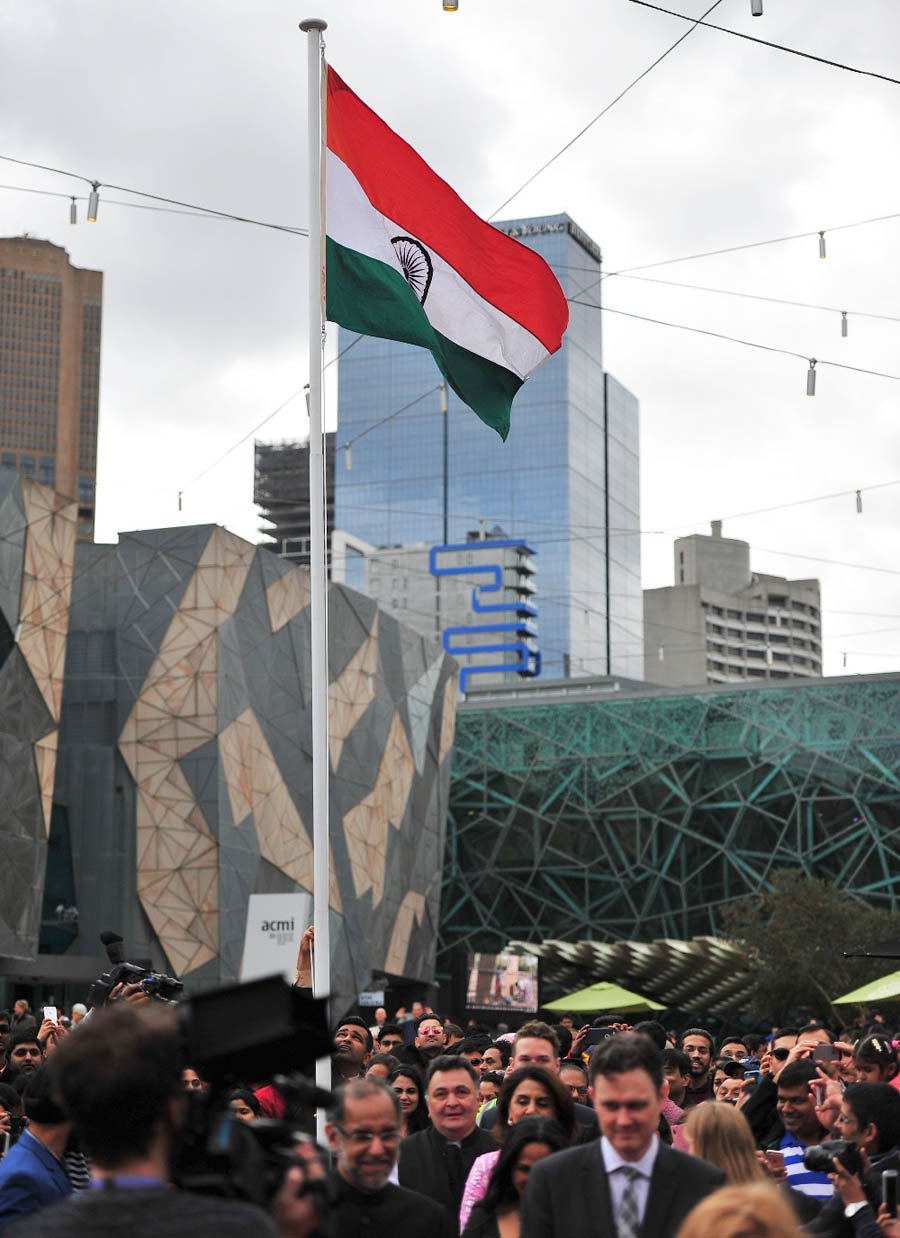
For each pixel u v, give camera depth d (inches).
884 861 3309.5
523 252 587.2
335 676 2497.5
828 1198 343.3
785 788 3388.3
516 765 3555.6
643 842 3459.6
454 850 3560.5
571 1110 344.8
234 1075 174.7
